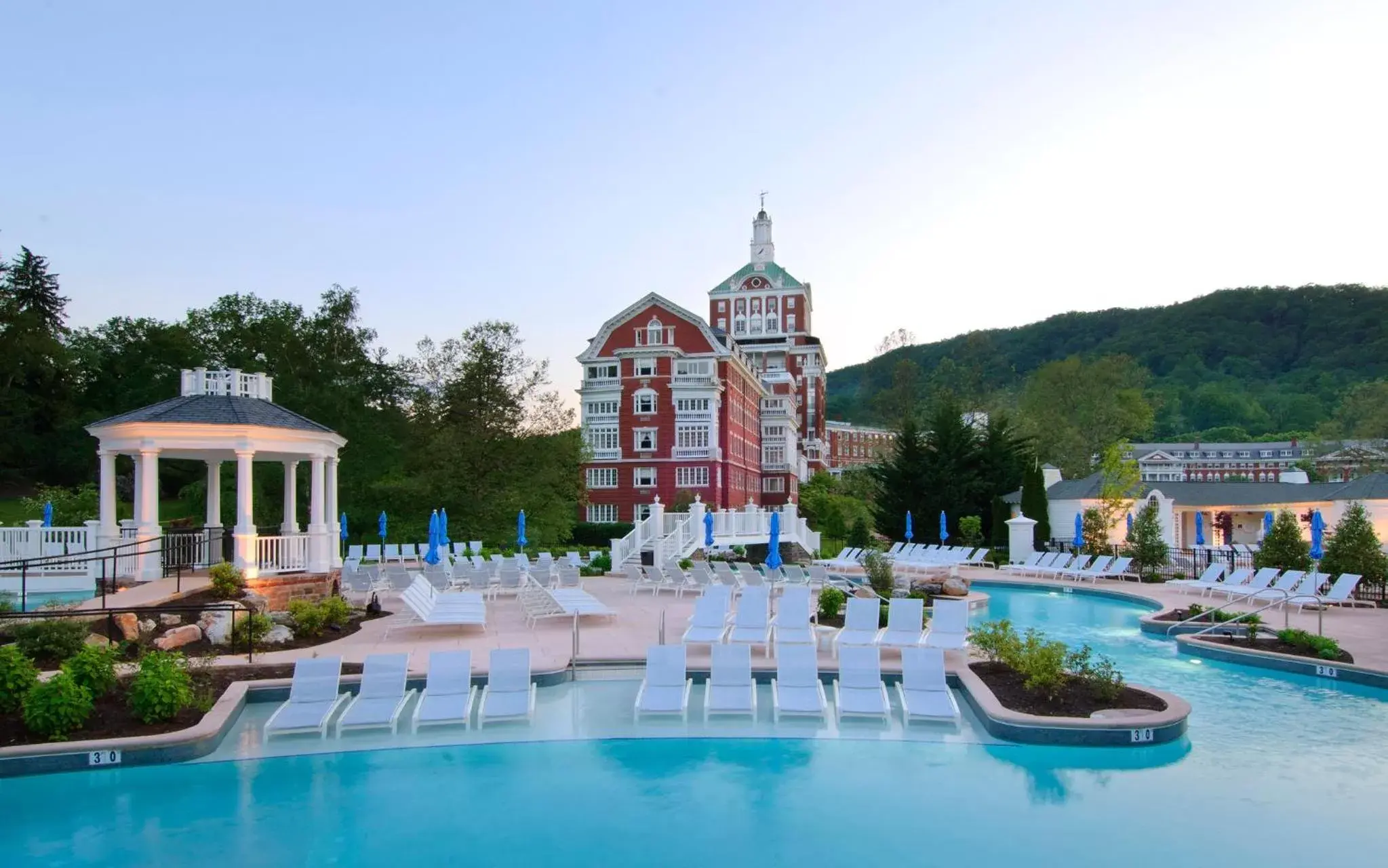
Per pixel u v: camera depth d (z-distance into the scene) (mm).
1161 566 31609
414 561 35531
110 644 12602
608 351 67688
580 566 32656
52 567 22656
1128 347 158750
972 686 12703
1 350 60312
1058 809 8992
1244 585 24906
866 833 8422
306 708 11750
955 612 15508
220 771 10188
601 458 65438
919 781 9828
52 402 63219
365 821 8750
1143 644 18766
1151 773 10086
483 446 43938
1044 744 11008
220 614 16188
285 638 16359
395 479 44281
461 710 11844
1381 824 8570
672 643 16562
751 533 40125
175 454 22797
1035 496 42312
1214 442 124000
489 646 16406
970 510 48469
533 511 45125
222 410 20531
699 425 64938
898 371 94562
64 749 10047
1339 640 17531
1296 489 42594
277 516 46219
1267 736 11570
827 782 9797
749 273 105125
